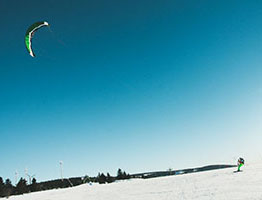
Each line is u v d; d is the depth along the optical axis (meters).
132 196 18.98
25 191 75.31
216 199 11.34
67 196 30.45
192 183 22.72
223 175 25.25
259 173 20.45
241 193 11.75
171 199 14.20
